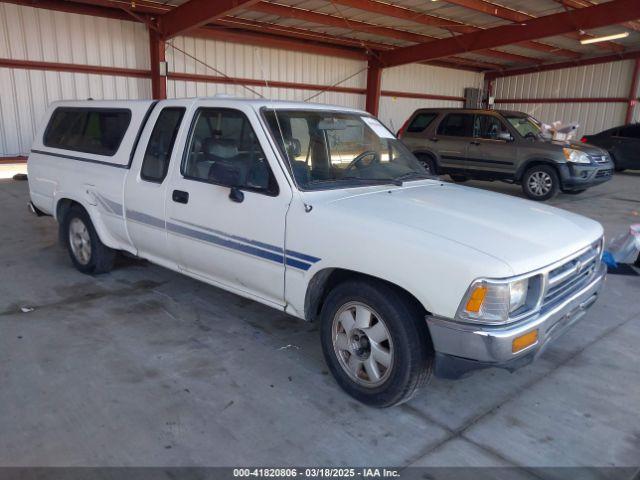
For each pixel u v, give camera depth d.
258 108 3.71
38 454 2.69
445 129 12.03
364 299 3.10
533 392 3.46
